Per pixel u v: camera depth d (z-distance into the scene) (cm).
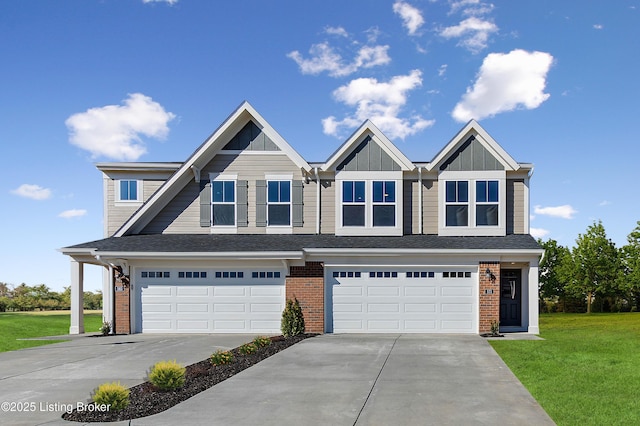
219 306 1989
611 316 3020
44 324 2653
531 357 1373
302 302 1955
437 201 2106
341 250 1919
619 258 3734
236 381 1098
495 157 2075
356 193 2105
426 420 818
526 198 2088
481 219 2069
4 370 1249
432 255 1933
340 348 1552
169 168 2302
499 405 902
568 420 808
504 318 2155
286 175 2134
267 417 837
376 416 840
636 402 910
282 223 2128
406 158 2070
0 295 4538
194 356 1440
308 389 1025
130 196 2319
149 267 2006
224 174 2142
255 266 1986
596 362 1298
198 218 2142
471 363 1296
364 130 2088
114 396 871
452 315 1942
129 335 1952
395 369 1223
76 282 2158
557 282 3922
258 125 2147
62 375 1184
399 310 1956
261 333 1972
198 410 877
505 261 1936
